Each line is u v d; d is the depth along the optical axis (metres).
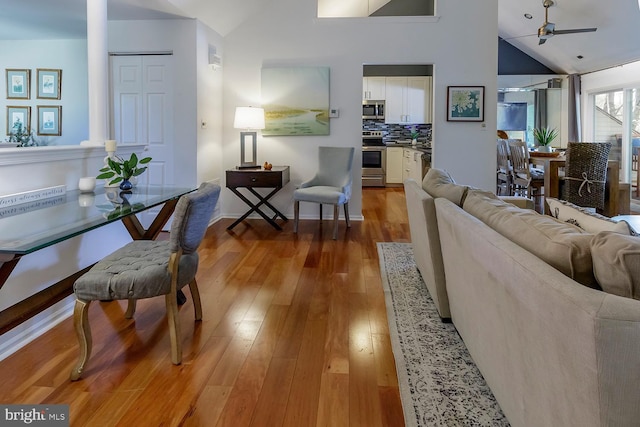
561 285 1.00
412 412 1.69
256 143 5.43
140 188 3.05
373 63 5.41
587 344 0.90
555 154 6.12
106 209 2.26
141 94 4.93
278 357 2.14
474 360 1.95
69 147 2.71
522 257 1.21
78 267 2.69
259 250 4.17
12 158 2.29
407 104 9.02
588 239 1.17
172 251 2.05
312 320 2.58
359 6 7.31
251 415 1.69
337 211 4.66
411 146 9.23
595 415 0.92
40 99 5.61
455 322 2.32
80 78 5.54
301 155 5.57
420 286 3.12
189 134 4.85
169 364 2.07
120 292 1.96
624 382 0.87
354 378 1.95
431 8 8.24
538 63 9.25
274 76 5.45
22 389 1.86
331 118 5.49
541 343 1.14
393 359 2.12
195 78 4.79
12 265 1.72
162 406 1.74
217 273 3.47
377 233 4.90
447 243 2.21
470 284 1.83
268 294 3.01
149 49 4.81
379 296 2.97
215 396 1.81
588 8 6.38
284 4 5.39
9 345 2.16
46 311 2.43
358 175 5.58
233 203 5.74
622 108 7.57
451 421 1.63
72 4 4.15
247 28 5.45
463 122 5.38
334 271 3.53
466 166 5.43
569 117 8.78
